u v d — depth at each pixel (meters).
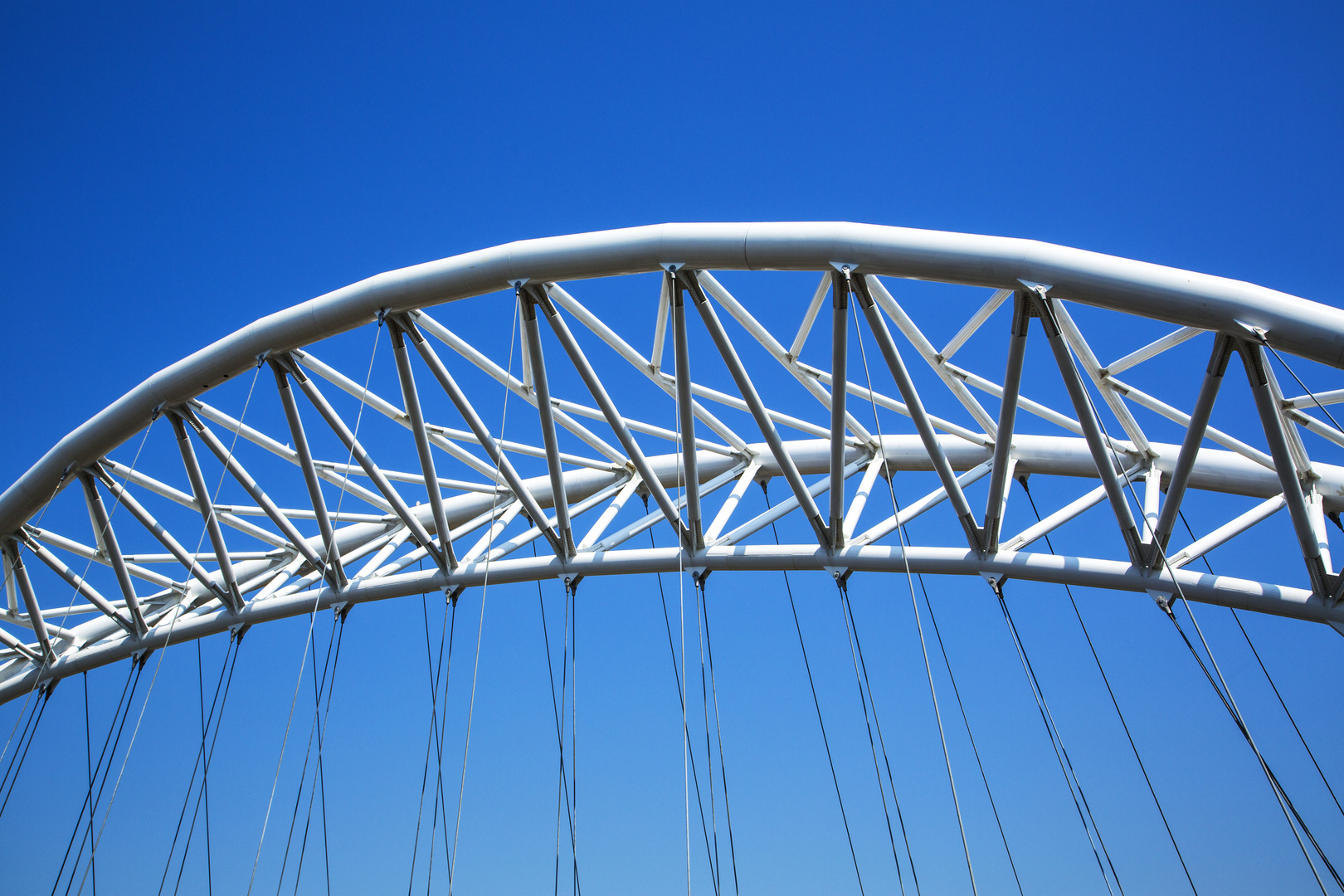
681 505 20.66
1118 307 13.75
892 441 22.59
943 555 18.72
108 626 27.36
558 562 21.20
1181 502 16.17
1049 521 18.73
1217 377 13.89
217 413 21.22
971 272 14.29
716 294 17.39
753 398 17.00
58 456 21.62
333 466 23.55
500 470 19.81
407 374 18.17
